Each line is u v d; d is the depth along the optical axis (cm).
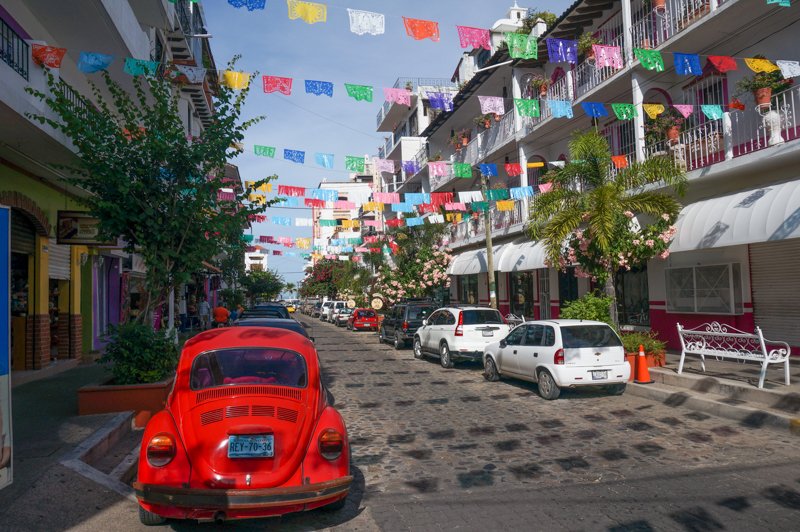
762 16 1255
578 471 649
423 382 1335
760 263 1318
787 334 1259
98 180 980
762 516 501
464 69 3284
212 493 447
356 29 844
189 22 2303
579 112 1848
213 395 511
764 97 1173
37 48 986
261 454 467
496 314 1575
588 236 1320
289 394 524
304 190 1562
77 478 574
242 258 3969
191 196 1044
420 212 2733
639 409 961
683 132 1430
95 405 870
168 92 1072
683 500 546
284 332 646
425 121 3731
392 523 514
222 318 1499
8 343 367
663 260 1566
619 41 1695
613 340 1073
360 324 3300
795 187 1058
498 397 1117
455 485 616
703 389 1010
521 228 2122
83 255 1617
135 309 2198
